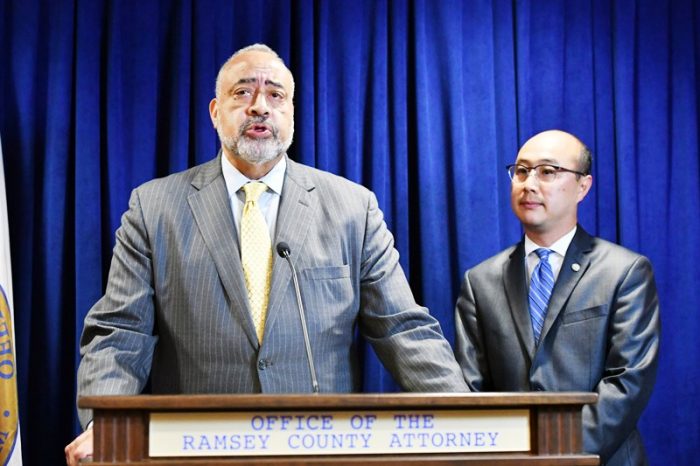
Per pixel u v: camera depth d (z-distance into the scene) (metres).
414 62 3.01
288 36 2.94
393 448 1.24
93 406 1.20
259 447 1.23
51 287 2.76
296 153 2.91
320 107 2.93
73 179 2.85
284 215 1.97
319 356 1.88
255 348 1.85
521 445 1.26
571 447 1.25
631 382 2.20
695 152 3.12
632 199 3.04
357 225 2.02
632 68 3.11
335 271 1.94
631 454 2.29
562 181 2.45
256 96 2.00
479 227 2.95
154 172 2.88
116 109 2.84
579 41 3.12
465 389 1.78
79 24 2.85
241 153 1.97
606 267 2.37
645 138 3.11
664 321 3.03
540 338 2.34
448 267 2.95
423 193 2.94
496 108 3.04
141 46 2.89
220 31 2.93
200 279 1.89
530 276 2.47
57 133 2.80
